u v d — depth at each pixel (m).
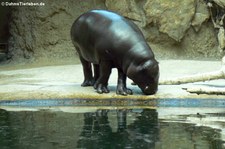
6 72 26.11
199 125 11.13
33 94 16.59
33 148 8.53
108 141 9.16
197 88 15.94
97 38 16.55
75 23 17.81
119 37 16.14
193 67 24.64
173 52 32.31
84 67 18.41
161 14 31.75
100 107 15.17
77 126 11.05
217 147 8.59
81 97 16.05
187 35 32.12
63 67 27.08
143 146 8.69
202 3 31.70
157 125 11.14
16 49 35.06
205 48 32.06
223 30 30.75
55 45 33.53
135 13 32.44
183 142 9.04
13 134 9.91
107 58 16.44
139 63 15.89
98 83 16.88
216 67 24.30
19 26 35.06
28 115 13.03
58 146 8.69
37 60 33.06
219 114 13.24
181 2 31.55
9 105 15.79
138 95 16.08
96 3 33.66
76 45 18.08
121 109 14.55
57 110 14.27
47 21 33.72
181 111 14.02
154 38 32.41
